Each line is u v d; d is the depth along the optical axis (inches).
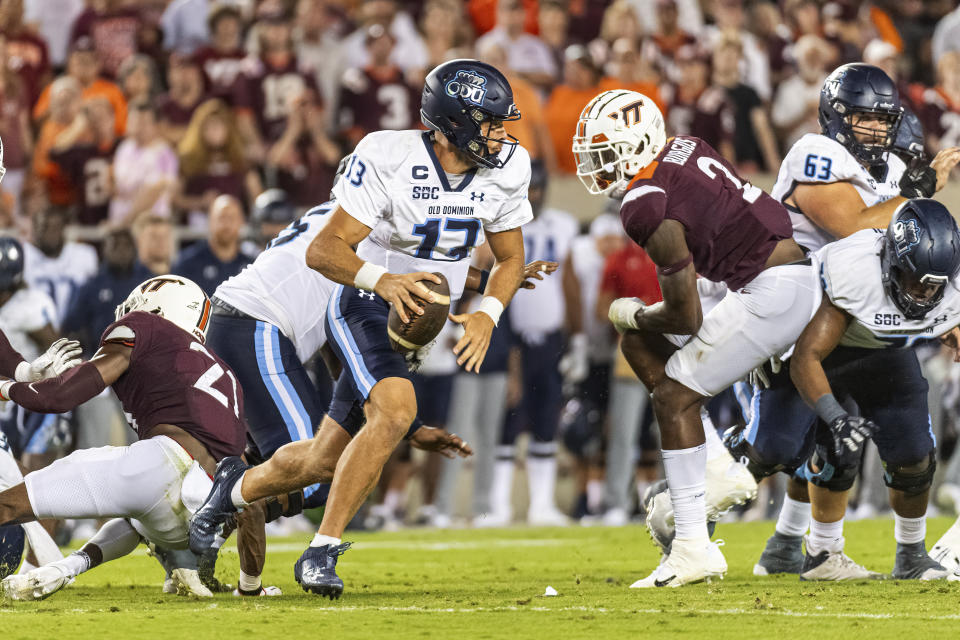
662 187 673.6
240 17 1552.7
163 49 1628.9
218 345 734.5
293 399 735.7
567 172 1507.1
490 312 660.1
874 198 746.8
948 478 1366.9
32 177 1459.2
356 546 1100.5
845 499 743.7
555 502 1400.1
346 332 653.9
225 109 1439.5
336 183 652.7
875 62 1587.1
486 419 1326.3
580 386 1381.6
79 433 1194.6
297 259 752.3
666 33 1724.9
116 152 1446.9
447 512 1346.0
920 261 661.9
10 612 587.2
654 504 748.6
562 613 570.6
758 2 1747.0
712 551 706.8
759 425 745.6
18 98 1477.6
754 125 1594.5
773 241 688.4
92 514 631.2
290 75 1513.3
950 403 1401.3
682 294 677.9
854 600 618.5
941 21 1958.7
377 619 551.2
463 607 600.1
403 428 627.8
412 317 626.2
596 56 1662.2
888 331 687.7
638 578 789.2
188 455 640.4
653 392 713.6
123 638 498.9
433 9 1614.2
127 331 654.5
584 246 1374.3
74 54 1519.4
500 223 674.8
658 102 1578.5
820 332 689.0
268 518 703.7
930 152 1638.8
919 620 542.6
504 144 658.8
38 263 1251.2
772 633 508.1
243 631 515.5
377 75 1517.0
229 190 1434.5
